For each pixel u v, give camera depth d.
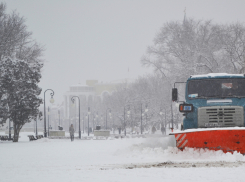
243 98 25.50
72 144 58.12
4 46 81.50
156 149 26.67
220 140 22.45
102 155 30.61
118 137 95.38
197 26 108.69
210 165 19.58
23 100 77.06
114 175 17.03
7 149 47.47
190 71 99.06
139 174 17.08
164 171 17.70
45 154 35.72
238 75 26.47
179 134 23.52
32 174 18.94
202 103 25.75
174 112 148.75
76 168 21.12
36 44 88.38
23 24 85.88
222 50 102.31
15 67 77.69
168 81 109.00
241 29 95.94
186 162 21.16
